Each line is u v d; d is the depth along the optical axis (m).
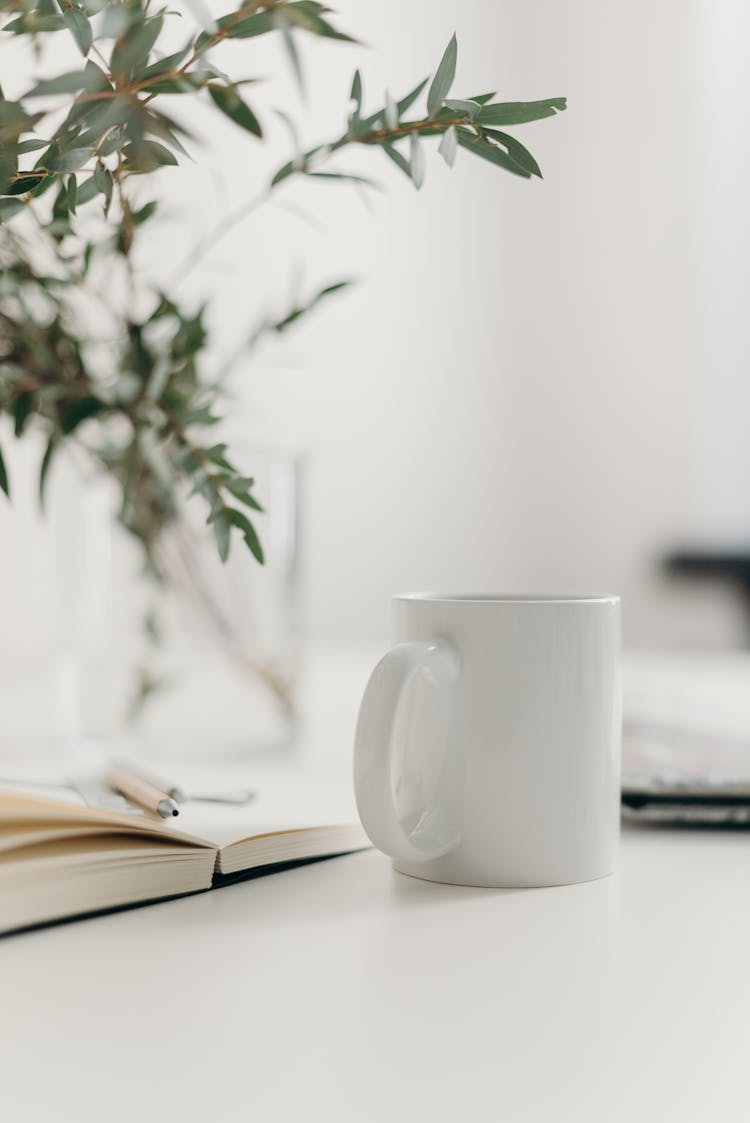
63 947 0.44
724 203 2.43
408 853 0.50
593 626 0.53
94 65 0.43
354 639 1.95
